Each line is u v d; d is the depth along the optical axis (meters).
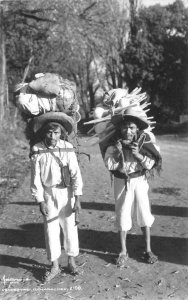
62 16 25.16
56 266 5.24
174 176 10.96
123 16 31.00
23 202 8.65
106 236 6.40
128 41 33.28
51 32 26.55
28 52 28.55
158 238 6.24
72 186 5.18
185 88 32.91
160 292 4.77
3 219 7.49
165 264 5.41
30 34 27.66
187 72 32.81
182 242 6.06
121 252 5.54
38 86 5.09
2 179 11.17
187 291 4.77
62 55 28.77
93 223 6.99
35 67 28.77
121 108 5.39
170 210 7.61
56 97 5.14
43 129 5.10
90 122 5.45
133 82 33.84
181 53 32.56
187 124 29.62
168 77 33.03
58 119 5.09
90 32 26.14
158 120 33.16
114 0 27.06
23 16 25.52
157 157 5.34
